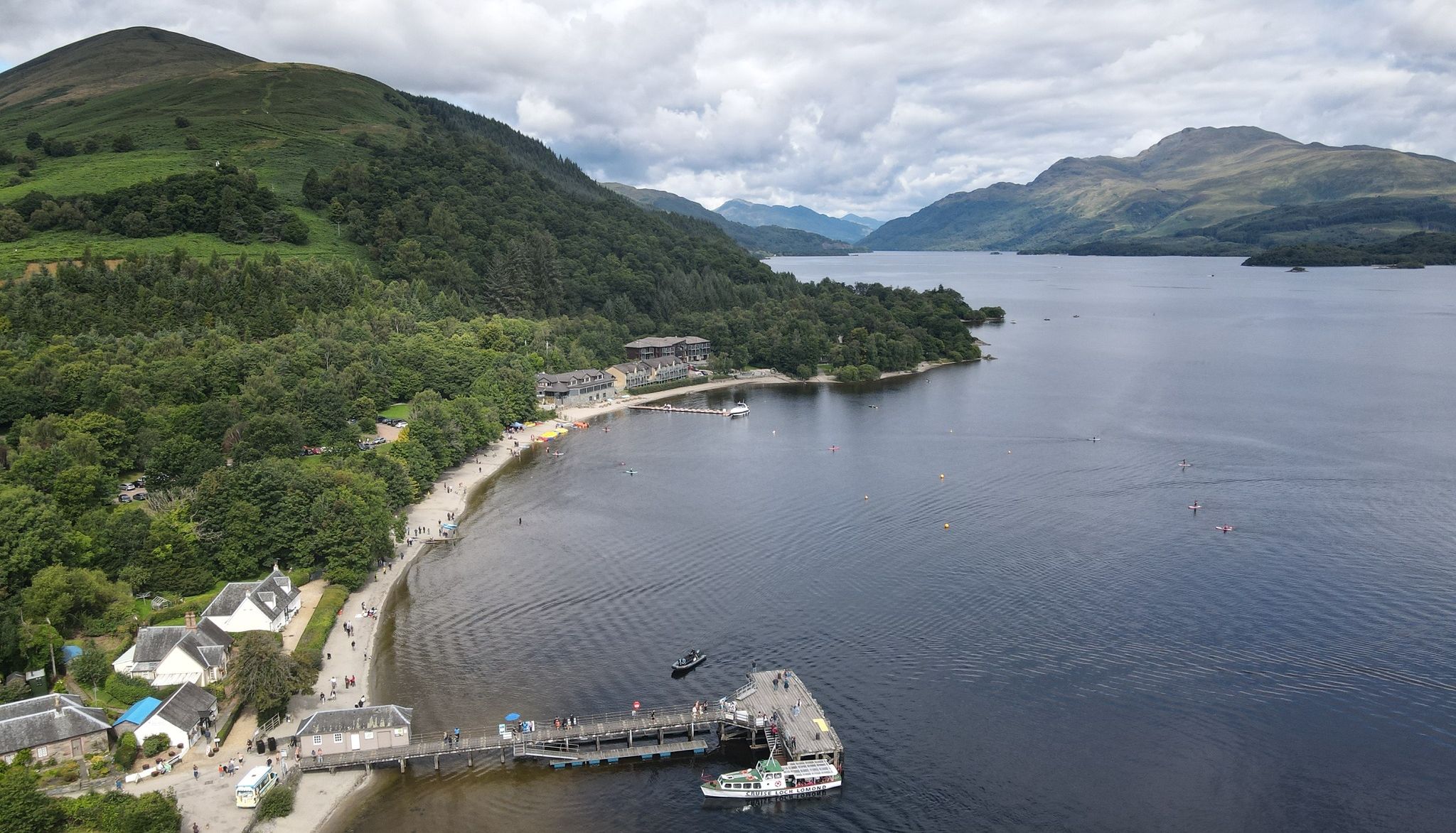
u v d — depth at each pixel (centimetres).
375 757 13000
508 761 13312
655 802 12494
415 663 15712
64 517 17400
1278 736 13512
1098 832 11719
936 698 14675
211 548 18225
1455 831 11575
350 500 19488
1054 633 16588
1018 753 13288
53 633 14325
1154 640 16238
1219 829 11719
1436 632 16250
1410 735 13438
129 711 13262
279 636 15712
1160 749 13275
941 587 18600
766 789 12469
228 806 11931
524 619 17400
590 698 14638
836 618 17362
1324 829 11675
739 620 17338
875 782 12775
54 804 11200
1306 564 19212
